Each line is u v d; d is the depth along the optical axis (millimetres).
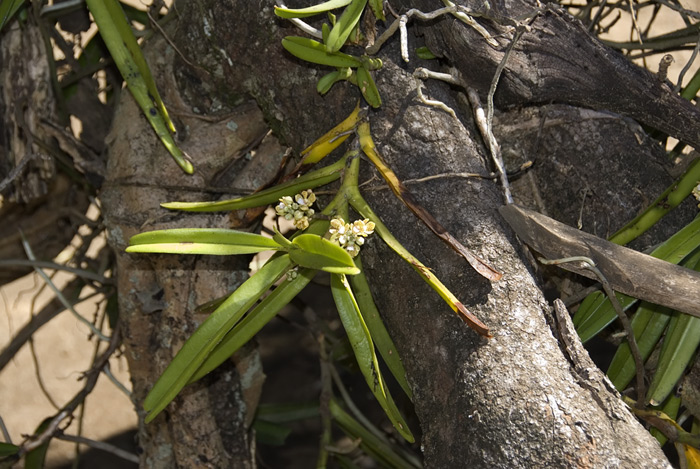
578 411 1229
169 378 1295
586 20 1699
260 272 1291
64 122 1694
